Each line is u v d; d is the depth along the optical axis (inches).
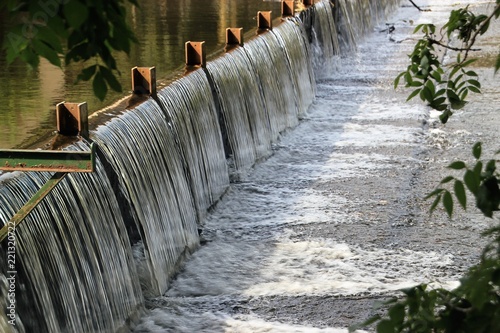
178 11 1654.8
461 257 864.9
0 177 561.3
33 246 549.0
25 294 533.3
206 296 769.6
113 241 674.2
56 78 968.3
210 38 1352.1
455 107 409.4
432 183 1104.2
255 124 1193.4
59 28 198.8
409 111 1466.5
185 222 858.8
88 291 620.7
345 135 1338.6
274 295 768.9
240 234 920.3
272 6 1797.5
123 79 1013.2
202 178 954.7
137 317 712.4
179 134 887.7
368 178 1120.8
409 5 2844.5
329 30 1868.8
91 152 495.8
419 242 900.6
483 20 420.5
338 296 766.5
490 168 274.8
